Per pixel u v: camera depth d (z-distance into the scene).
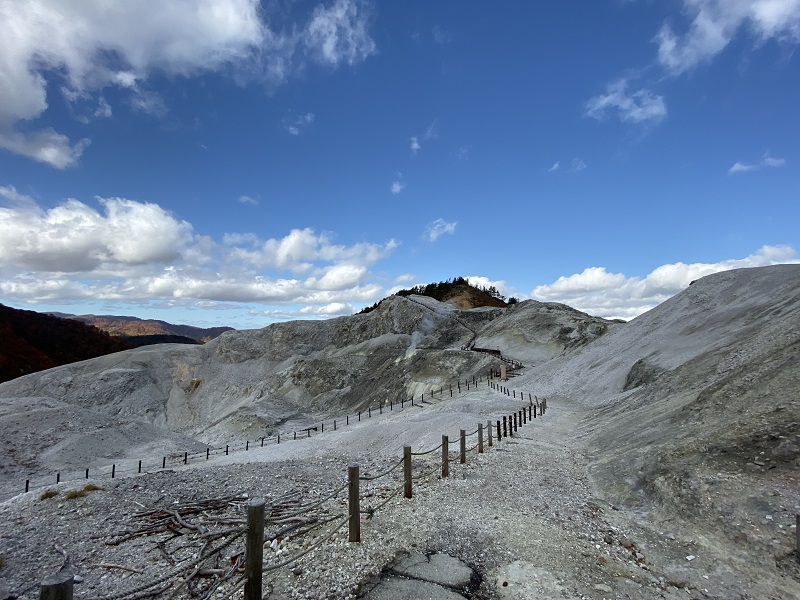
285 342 87.62
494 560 6.93
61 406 46.09
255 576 5.37
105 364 78.88
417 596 5.85
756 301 32.25
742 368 15.76
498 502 9.98
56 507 12.06
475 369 52.53
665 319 40.72
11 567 8.14
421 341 76.38
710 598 5.97
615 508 9.80
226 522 9.61
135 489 13.88
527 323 74.62
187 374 80.31
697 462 9.95
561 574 6.50
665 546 7.58
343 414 53.78
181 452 37.59
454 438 21.17
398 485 11.89
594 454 15.30
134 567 7.61
